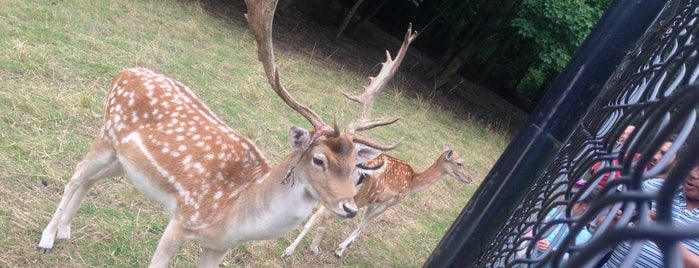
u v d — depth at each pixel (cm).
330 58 1222
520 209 259
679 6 242
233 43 944
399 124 993
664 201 63
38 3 718
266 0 310
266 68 312
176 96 349
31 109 466
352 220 583
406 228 623
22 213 361
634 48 246
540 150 261
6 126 434
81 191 354
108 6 830
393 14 1933
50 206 383
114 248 374
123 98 337
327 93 932
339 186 279
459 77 1866
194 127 332
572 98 256
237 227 301
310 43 1272
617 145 194
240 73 807
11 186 379
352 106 938
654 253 199
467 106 1544
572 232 97
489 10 1588
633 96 177
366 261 526
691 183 215
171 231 314
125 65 650
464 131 1200
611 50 250
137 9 879
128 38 742
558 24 1257
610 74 250
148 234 402
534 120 266
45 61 557
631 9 245
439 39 1958
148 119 331
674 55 142
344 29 1511
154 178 320
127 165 329
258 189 299
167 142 321
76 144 460
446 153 580
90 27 720
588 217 92
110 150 345
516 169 267
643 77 182
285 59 1002
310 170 283
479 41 1578
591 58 253
